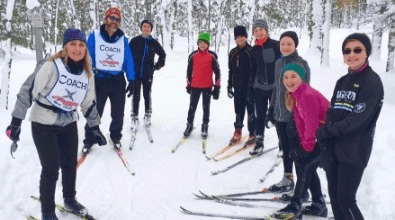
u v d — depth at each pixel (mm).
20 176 4316
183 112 8578
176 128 7141
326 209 3609
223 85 12852
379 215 3578
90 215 3584
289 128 3496
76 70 3154
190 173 4961
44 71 2979
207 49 6066
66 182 3529
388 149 4949
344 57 2652
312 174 3504
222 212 3830
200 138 6504
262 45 5223
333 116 2756
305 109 3219
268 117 4523
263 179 4672
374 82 2527
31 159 4777
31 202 3795
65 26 26359
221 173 4969
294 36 4121
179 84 12867
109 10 4961
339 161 2750
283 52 4180
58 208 3654
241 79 5766
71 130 3357
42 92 3047
